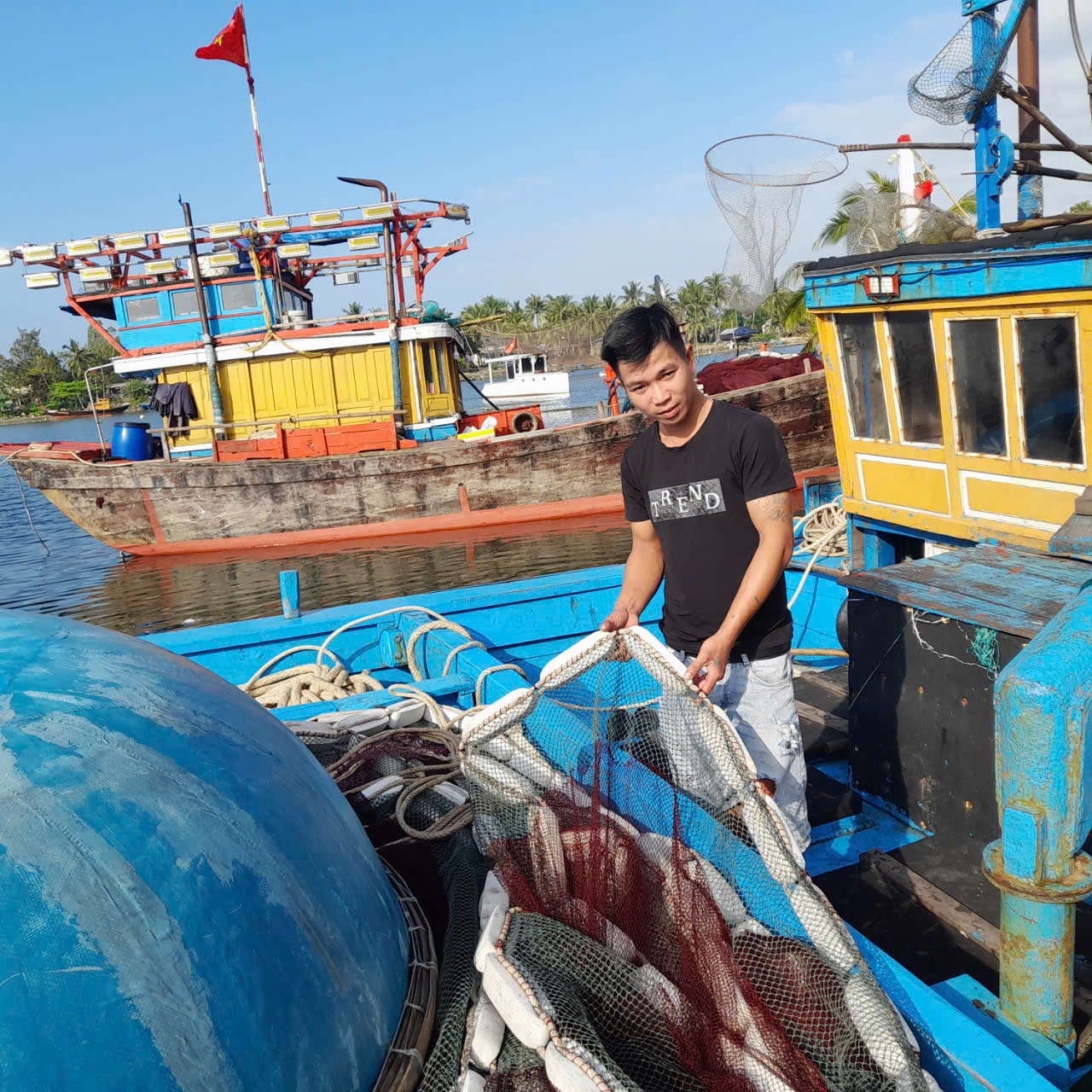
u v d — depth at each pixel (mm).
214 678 1981
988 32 4293
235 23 18891
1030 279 3664
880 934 2779
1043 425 3883
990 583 3154
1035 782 1825
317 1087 1455
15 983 1206
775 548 2490
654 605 5914
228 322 18562
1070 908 1955
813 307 4957
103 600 15453
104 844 1356
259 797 1634
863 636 3359
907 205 5578
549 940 1809
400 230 18859
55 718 1515
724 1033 1744
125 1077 1222
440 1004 1812
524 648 5805
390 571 15836
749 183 4172
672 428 2617
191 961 1338
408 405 19062
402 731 3055
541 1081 1604
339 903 1659
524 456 18156
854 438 5055
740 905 2082
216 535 18297
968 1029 1906
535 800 2271
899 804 3303
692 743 2332
